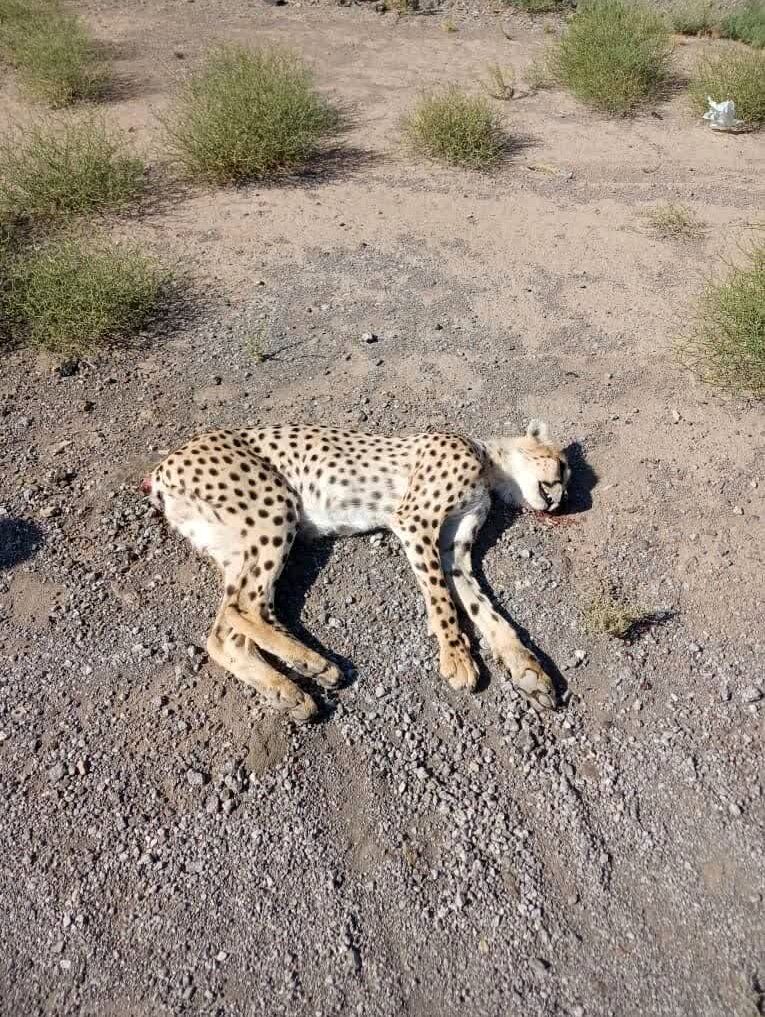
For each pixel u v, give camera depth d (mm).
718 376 2164
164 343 2240
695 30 4977
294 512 1609
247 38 4457
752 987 1093
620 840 1245
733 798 1300
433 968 1098
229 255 2637
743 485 1857
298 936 1120
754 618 1572
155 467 1796
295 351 2230
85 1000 1058
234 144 3020
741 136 3666
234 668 1402
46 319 2191
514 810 1274
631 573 1656
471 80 4102
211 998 1062
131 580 1597
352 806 1266
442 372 2178
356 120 3611
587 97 3883
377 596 1600
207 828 1229
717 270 2648
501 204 3018
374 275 2570
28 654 1452
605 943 1131
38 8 4219
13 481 1785
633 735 1384
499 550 1701
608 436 1989
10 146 3107
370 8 5016
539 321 2395
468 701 1425
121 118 3504
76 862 1186
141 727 1354
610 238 2824
